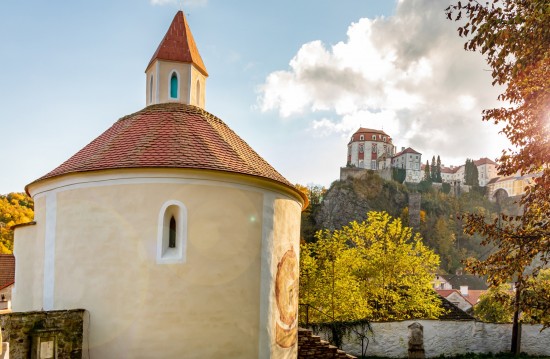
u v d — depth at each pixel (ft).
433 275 99.50
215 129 50.39
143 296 40.19
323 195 392.47
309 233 328.49
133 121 50.08
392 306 97.81
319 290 91.76
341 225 359.05
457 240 403.95
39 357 36.68
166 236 41.37
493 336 90.99
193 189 42.11
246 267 43.73
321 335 78.64
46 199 46.19
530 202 39.63
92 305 40.81
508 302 43.34
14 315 36.11
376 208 383.24
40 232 46.75
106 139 48.78
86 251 41.93
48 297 43.73
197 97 58.85
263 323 44.86
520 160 38.42
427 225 399.03
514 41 31.04
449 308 105.50
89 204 42.50
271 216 46.85
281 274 48.24
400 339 82.02
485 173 530.68
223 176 43.09
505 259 40.55
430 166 509.35
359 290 97.09
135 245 40.91
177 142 45.21
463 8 34.14
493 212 449.06
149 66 58.08
